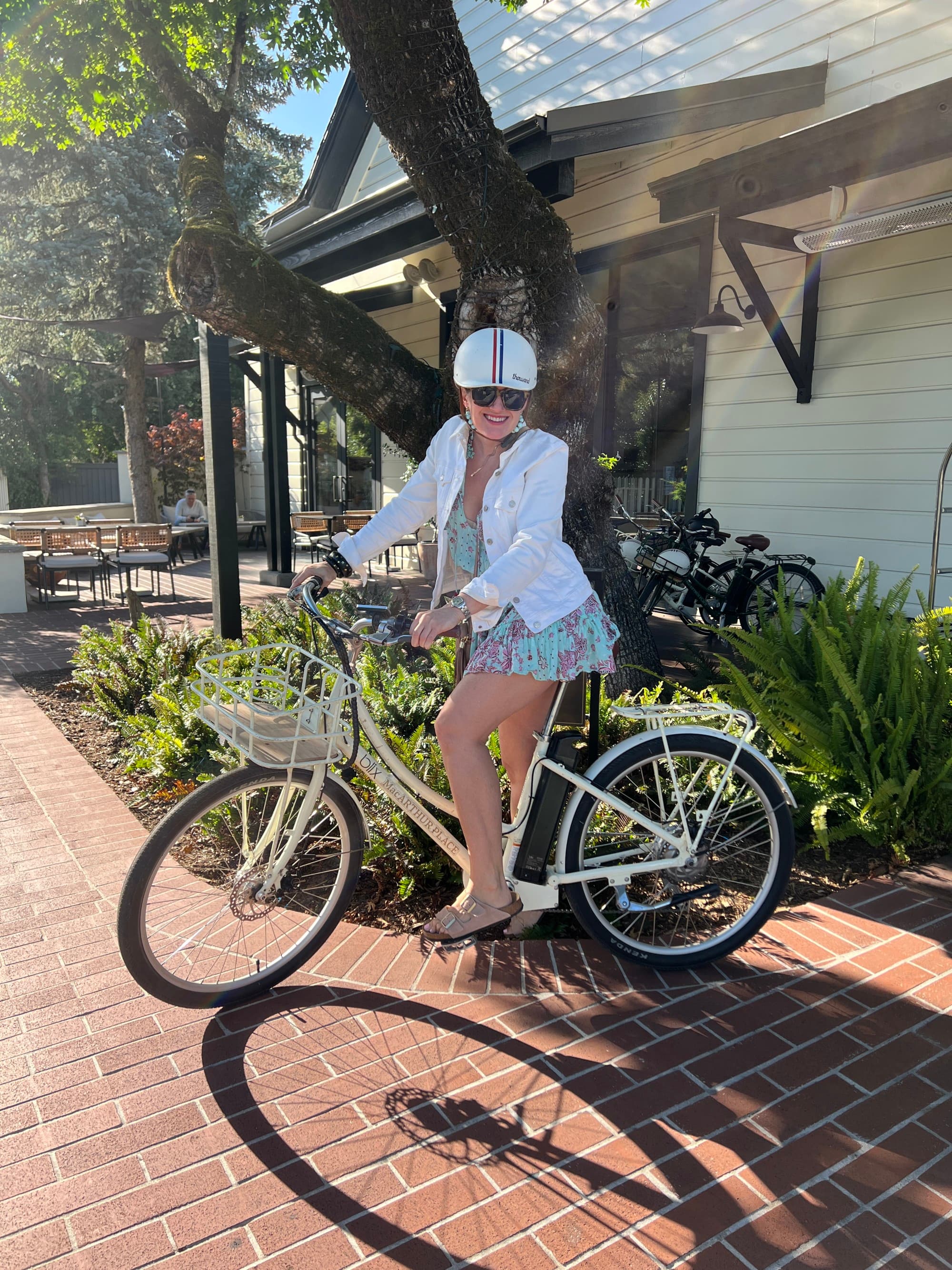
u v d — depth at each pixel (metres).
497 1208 1.82
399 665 4.36
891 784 3.32
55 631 8.43
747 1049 2.29
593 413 4.37
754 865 3.26
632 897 2.95
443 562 2.49
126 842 3.56
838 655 3.70
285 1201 1.84
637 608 4.71
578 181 8.59
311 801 2.47
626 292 8.48
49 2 5.88
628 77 8.01
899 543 6.38
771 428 7.14
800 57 6.64
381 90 3.79
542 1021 2.41
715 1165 1.92
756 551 7.16
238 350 12.55
